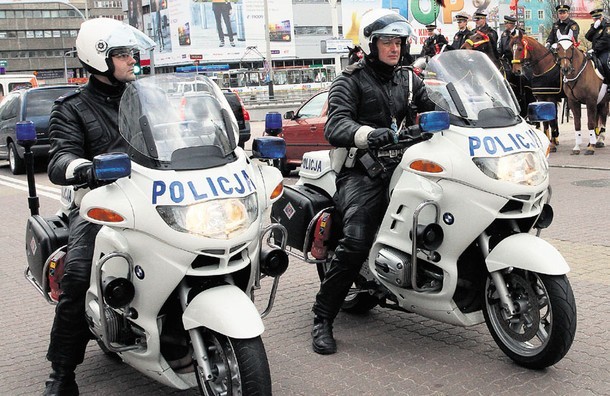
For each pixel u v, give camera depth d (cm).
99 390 435
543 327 423
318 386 427
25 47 11750
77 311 387
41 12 11781
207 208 333
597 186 1041
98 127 404
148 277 342
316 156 530
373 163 460
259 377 327
